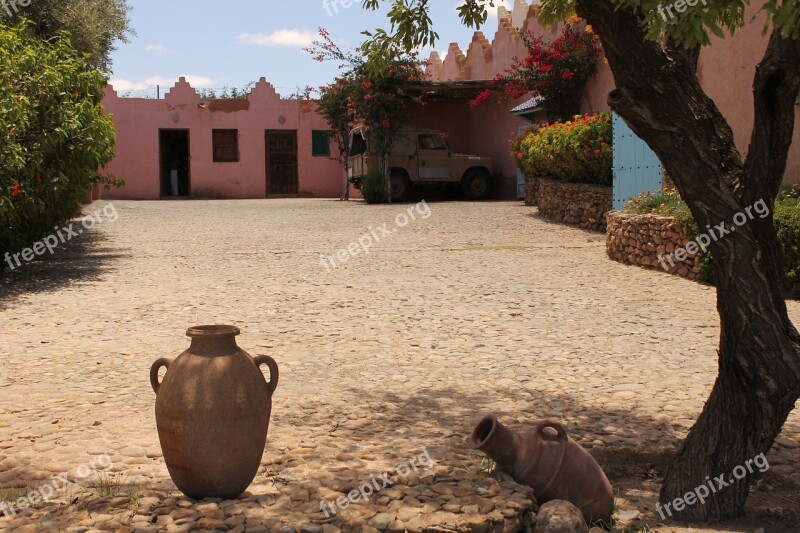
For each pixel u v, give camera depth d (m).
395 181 25.36
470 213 20.30
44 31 20.12
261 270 12.36
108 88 32.59
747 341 4.16
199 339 3.92
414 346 7.61
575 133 17.27
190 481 3.90
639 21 4.04
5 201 10.67
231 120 33.59
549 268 12.33
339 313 9.12
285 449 4.81
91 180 14.97
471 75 29.00
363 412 5.61
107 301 9.91
